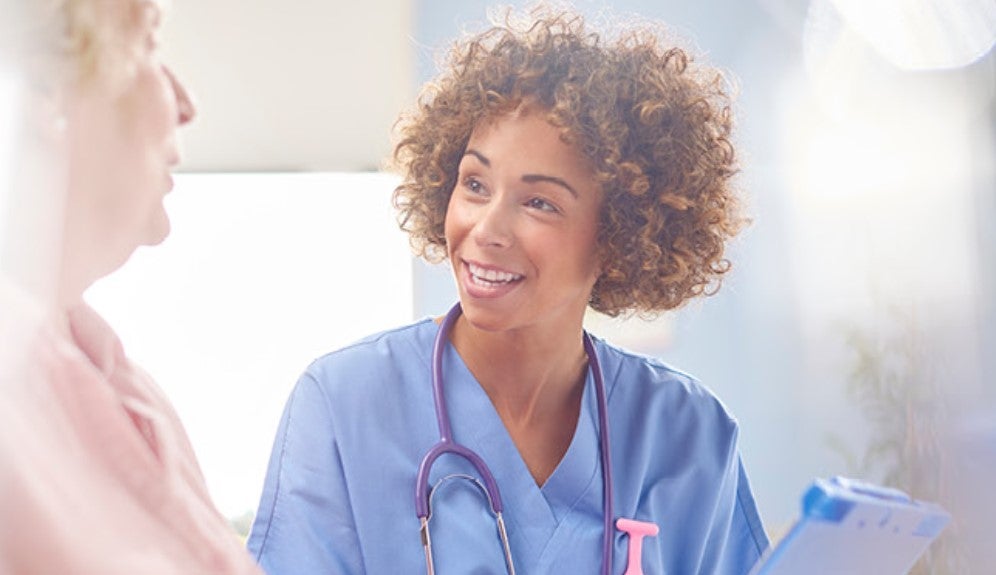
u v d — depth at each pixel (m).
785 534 0.77
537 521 0.97
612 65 0.98
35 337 0.50
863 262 2.59
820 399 2.61
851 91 2.62
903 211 2.54
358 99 2.87
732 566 1.11
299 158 2.87
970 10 2.45
